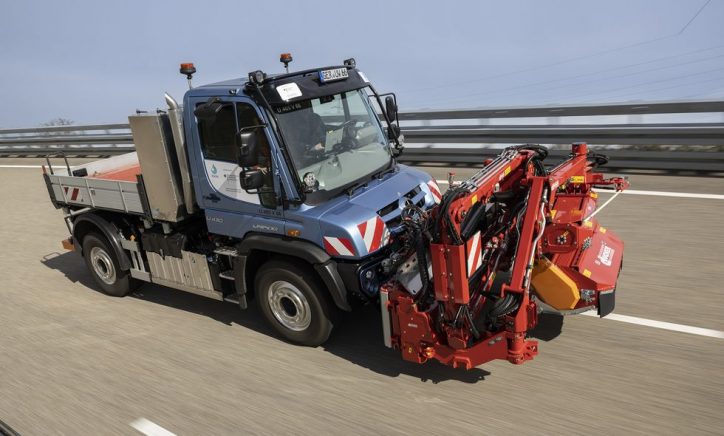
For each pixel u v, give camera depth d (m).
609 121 9.06
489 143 10.36
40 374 5.00
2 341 5.71
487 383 4.27
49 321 6.13
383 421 3.96
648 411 3.78
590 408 3.87
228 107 4.67
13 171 16.27
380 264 4.63
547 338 4.77
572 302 4.27
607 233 4.89
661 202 7.59
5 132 19.59
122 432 4.10
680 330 4.68
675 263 5.86
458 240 3.75
